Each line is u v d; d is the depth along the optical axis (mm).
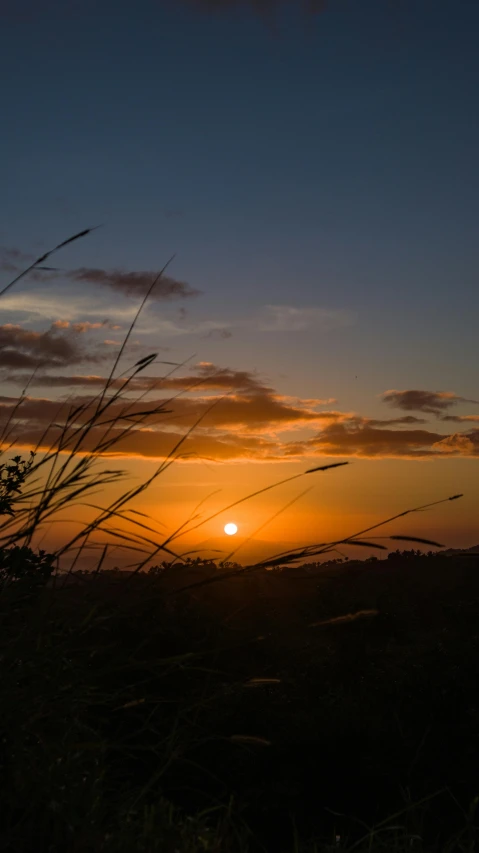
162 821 1960
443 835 2443
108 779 2098
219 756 4629
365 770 7031
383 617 16906
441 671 10750
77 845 1690
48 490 2102
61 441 2152
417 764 7234
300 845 2260
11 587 2057
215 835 1991
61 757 1915
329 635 14977
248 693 8039
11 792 1778
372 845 2189
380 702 10000
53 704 1912
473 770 6926
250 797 6285
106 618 1967
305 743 7668
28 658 1923
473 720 8312
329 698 10703
